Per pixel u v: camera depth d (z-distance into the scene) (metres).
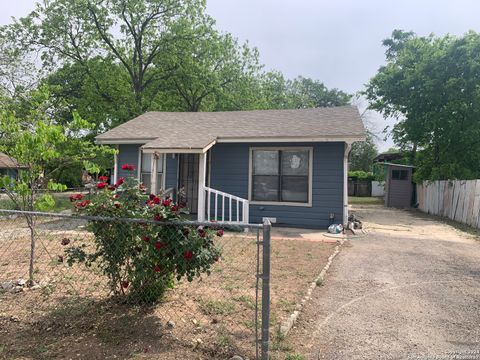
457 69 18.17
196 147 10.52
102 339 3.54
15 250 7.14
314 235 10.23
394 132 23.38
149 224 3.74
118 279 4.11
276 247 8.45
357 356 3.40
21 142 4.75
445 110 18.48
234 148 12.09
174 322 3.89
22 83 19.84
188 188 12.69
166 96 25.17
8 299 4.55
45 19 23.36
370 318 4.34
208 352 3.33
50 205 5.02
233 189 12.09
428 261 7.40
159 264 3.80
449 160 19.05
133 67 24.28
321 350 3.51
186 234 3.75
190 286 5.16
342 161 11.12
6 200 11.95
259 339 3.59
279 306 4.53
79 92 24.02
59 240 7.81
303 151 11.52
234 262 6.82
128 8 23.17
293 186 11.62
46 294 4.67
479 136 18.12
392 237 10.36
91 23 23.77
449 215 15.48
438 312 4.57
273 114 13.70
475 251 8.52
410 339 3.79
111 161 19.19
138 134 12.62
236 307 4.44
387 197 22.39
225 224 3.41
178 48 23.92
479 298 5.12
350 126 11.20
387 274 6.35
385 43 28.41
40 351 3.31
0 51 19.77
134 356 3.23
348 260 7.36
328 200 11.23
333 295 5.18
